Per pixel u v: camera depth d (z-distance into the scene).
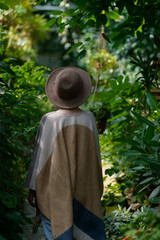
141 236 1.71
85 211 2.44
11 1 3.06
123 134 3.72
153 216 1.72
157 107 3.01
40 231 3.03
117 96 3.73
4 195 1.90
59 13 3.32
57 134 2.43
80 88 2.54
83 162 2.45
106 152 3.74
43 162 2.43
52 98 2.57
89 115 2.56
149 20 3.49
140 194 3.30
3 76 3.17
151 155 2.63
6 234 2.01
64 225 2.33
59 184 2.38
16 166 2.70
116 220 2.90
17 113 2.91
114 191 3.68
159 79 4.48
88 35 7.93
